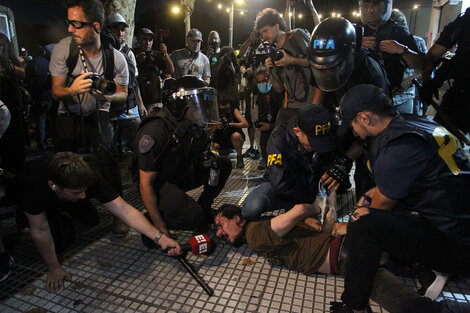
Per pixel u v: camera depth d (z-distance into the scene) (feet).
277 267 7.13
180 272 7.04
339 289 6.37
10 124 9.27
